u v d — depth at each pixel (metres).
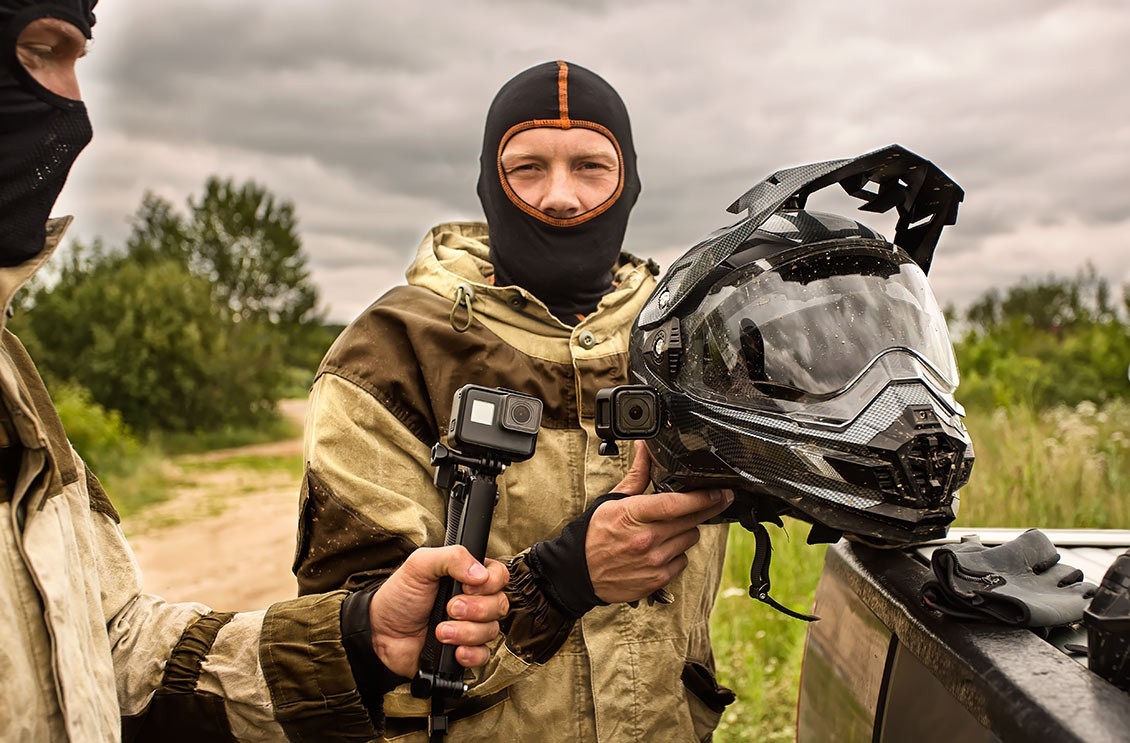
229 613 1.60
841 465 1.29
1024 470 4.79
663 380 1.48
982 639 1.22
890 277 1.42
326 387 1.83
